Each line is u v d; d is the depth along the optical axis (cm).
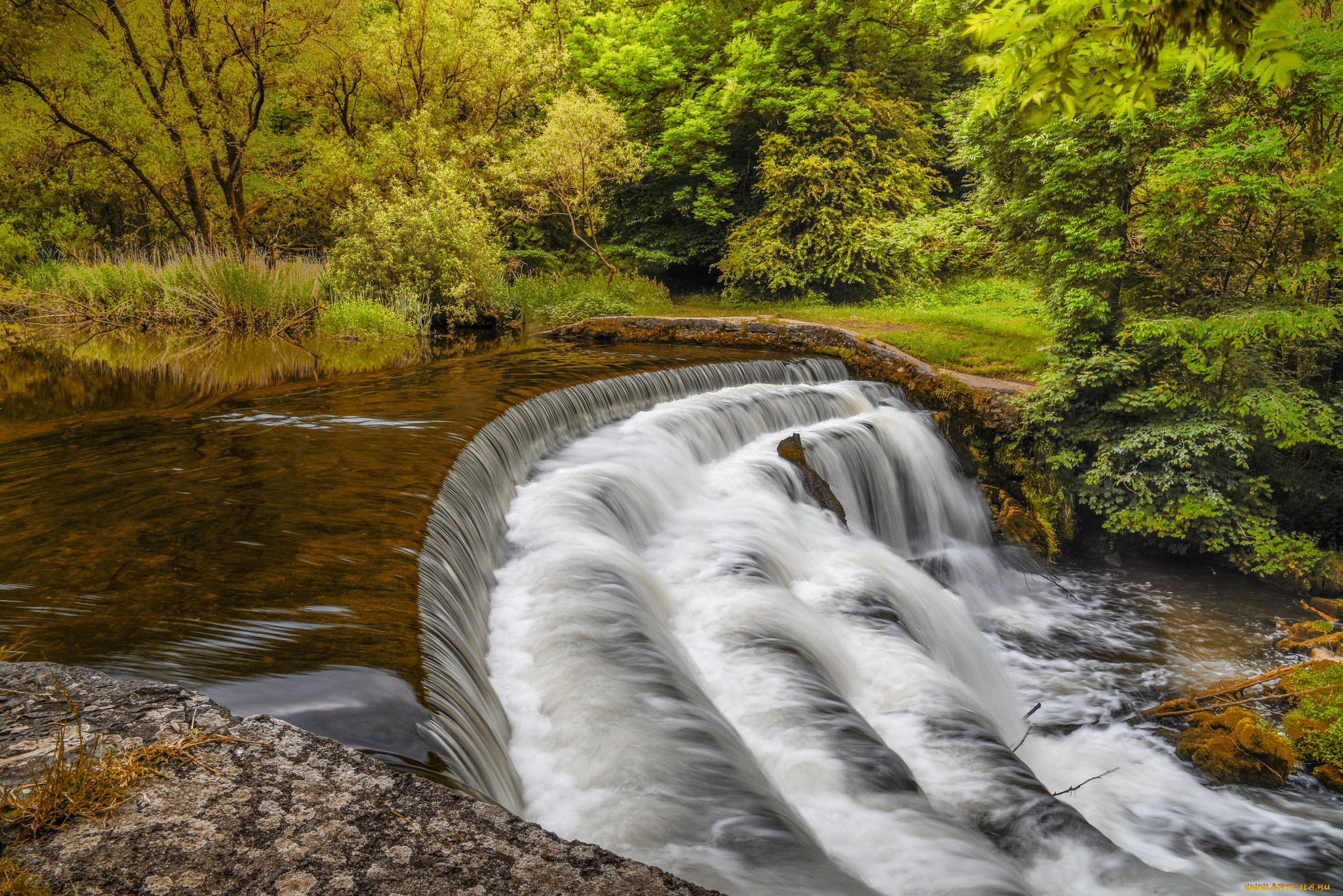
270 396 816
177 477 518
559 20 2512
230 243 1795
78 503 460
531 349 1275
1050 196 1137
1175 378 1077
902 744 504
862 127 2370
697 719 385
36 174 1728
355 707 253
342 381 912
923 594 768
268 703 248
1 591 334
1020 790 458
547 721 368
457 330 1552
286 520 439
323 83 1948
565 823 303
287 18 1709
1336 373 1089
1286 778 618
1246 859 521
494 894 165
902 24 2516
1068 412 1150
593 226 2269
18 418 703
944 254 1520
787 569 705
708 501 793
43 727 209
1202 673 812
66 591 336
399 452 587
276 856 167
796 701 466
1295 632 883
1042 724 715
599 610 471
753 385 1143
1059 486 1142
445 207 1645
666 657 446
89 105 1614
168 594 335
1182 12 297
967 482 1147
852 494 973
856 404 1187
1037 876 406
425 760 238
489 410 745
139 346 1211
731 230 2505
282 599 336
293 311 1466
